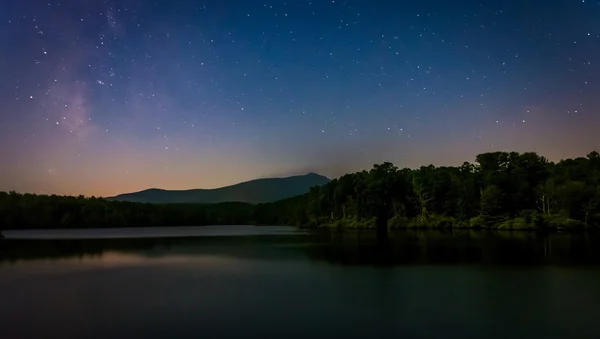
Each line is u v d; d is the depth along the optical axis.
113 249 70.44
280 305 28.39
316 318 25.28
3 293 33.38
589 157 131.88
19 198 178.88
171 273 42.66
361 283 35.75
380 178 128.00
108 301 30.17
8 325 24.61
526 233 97.69
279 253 60.91
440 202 139.50
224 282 37.00
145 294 32.41
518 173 129.62
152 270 44.88
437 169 149.50
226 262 50.94
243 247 72.25
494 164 142.50
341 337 21.89
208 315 26.11
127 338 22.09
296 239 92.06
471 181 130.12
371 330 22.92
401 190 127.06
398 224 132.00
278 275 40.38
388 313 26.12
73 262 52.84
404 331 22.77
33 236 113.19
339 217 166.25
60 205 177.00
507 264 46.25
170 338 21.97
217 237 104.75
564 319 24.73
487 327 23.31
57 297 31.73
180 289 34.12
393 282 36.06
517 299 29.50
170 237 106.69
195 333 22.72
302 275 40.19
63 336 22.59
